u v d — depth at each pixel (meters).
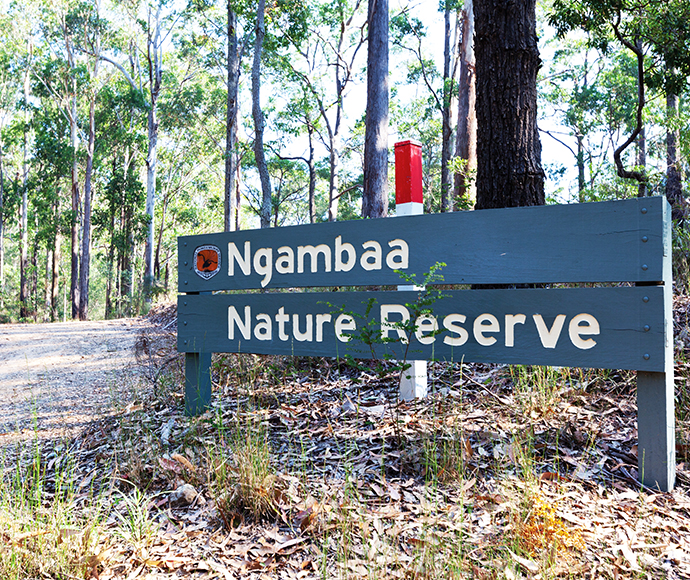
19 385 6.84
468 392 3.77
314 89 25.12
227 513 2.53
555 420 3.20
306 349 3.72
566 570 1.95
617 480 2.63
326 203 42.75
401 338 3.29
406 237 3.37
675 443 2.87
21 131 34.88
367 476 2.80
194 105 31.30
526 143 4.42
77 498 3.01
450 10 21.77
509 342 3.02
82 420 4.74
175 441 3.61
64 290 41.53
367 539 2.23
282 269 3.82
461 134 14.41
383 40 11.30
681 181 7.21
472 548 2.11
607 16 9.49
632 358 2.67
